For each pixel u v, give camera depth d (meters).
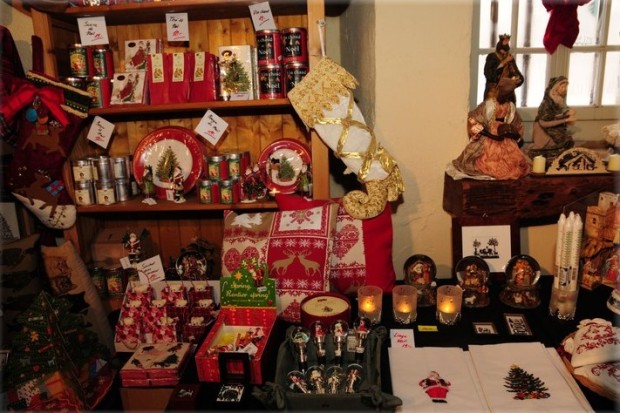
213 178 1.62
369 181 1.52
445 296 1.38
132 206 1.61
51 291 1.56
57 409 1.16
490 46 1.79
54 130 1.52
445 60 1.63
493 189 1.55
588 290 1.55
